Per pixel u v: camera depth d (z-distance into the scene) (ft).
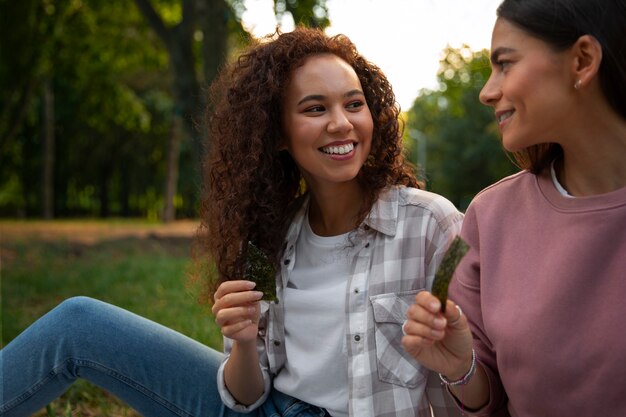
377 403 7.07
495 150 121.08
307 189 8.01
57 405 12.32
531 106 5.49
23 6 56.75
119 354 7.67
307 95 7.16
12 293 24.25
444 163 129.90
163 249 43.60
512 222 6.10
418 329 5.48
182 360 7.76
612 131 5.49
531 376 5.65
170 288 25.00
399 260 7.20
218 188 8.04
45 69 65.10
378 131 7.66
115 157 114.21
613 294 5.32
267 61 7.49
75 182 117.70
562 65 5.39
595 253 5.41
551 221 5.78
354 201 7.59
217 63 33.78
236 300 6.81
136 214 130.72
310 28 7.69
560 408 5.58
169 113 102.47
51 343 7.68
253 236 7.74
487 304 6.02
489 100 5.82
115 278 27.58
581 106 5.45
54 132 105.70
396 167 7.74
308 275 7.55
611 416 5.35
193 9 39.04
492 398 6.24
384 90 7.75
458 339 5.76
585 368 5.39
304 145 7.23
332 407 7.30
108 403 12.57
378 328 7.11
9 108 64.75
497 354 5.95
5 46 58.49
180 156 112.68
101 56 63.21
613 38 5.25
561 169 6.00
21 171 103.40
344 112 7.19
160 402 7.77
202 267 8.65
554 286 5.53
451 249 5.39
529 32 5.46
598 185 5.67
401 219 7.32
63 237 46.03
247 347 7.21
